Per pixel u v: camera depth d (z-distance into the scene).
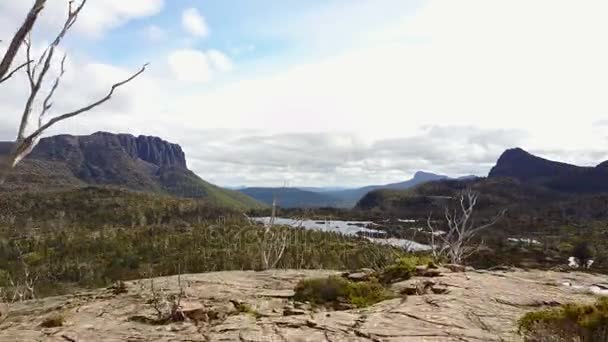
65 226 182.00
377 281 15.62
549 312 9.21
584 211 192.88
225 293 14.43
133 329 10.55
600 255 78.94
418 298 12.64
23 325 11.41
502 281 15.02
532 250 79.25
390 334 9.27
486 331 9.38
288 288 15.33
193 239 124.38
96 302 13.95
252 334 9.66
